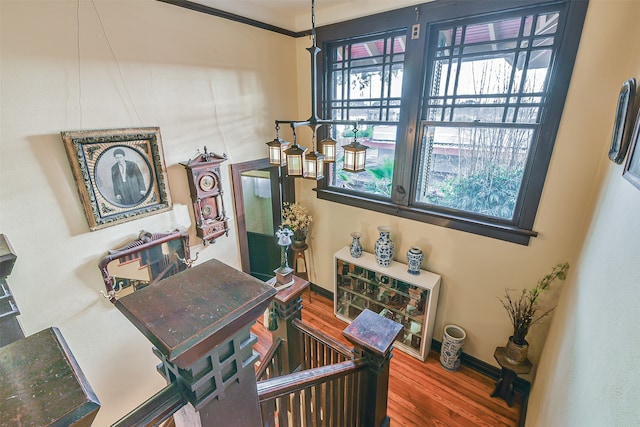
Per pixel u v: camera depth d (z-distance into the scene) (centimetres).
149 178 227
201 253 276
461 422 232
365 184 320
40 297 186
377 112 292
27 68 165
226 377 63
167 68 225
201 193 258
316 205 365
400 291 300
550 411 139
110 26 192
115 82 200
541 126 204
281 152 220
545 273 224
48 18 168
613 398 73
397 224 299
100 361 221
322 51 305
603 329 96
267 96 306
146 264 233
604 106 179
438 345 303
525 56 204
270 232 400
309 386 119
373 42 276
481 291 260
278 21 297
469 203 255
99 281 211
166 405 56
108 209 206
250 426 74
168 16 219
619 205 117
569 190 201
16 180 169
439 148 258
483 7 206
